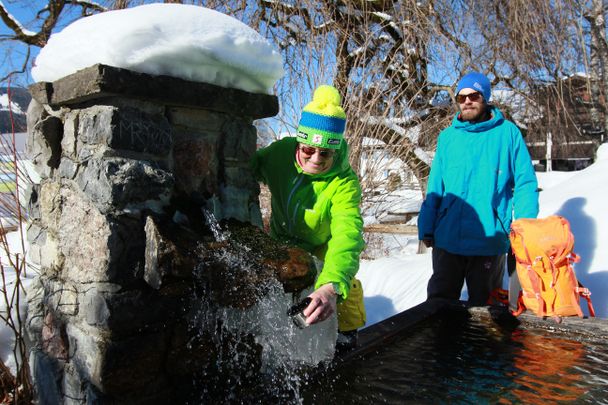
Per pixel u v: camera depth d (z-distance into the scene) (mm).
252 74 2041
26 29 7859
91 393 1720
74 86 1733
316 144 1957
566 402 1953
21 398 2186
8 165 3150
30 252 2250
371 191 5578
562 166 17469
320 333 2121
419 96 6750
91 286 1741
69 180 1891
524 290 2953
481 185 3141
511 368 2303
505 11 7199
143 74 1693
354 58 5785
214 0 5957
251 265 1765
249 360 1987
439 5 6895
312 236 2230
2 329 2424
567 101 8828
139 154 1770
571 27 7578
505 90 8211
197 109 1977
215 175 2064
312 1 5734
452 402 1945
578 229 3875
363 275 4371
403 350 2543
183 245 1673
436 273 3377
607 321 2762
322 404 1905
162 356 1793
